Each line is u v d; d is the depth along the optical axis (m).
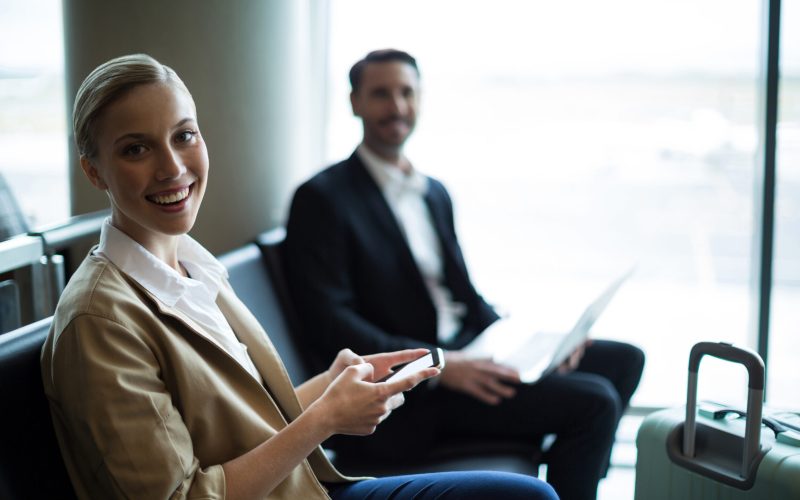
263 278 2.05
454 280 2.38
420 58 3.00
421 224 2.37
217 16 2.44
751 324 2.84
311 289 2.09
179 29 2.40
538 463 2.04
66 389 1.15
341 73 2.96
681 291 3.51
